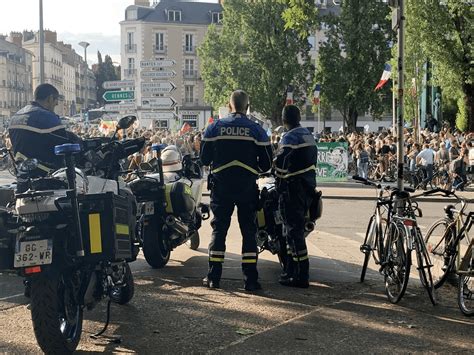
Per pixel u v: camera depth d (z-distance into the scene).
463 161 22.23
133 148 5.63
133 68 86.75
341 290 6.70
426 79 42.12
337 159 24.59
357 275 7.46
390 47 52.72
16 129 5.14
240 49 59.09
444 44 37.75
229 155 6.46
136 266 7.80
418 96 36.53
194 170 8.21
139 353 4.68
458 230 6.57
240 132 6.45
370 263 8.21
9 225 4.62
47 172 5.16
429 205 18.52
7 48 109.31
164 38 86.88
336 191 21.66
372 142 30.52
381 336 5.15
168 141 24.61
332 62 54.28
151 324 5.37
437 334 5.24
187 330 5.21
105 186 5.22
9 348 4.72
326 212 16.36
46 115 5.16
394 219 6.40
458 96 40.00
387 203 6.71
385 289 6.64
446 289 6.87
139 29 86.06
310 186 6.79
